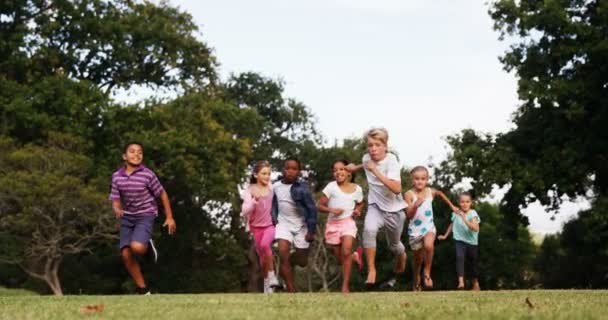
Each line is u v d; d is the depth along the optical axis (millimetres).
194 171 34938
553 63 30094
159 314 4738
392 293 8570
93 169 32875
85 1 34844
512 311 4836
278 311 4949
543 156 29781
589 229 28844
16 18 33969
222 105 39844
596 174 30188
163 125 35344
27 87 32469
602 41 27969
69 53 34469
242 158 37969
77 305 5996
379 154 10164
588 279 39562
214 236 40344
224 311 4961
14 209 30828
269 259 11102
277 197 10930
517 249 46250
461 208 14906
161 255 40781
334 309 5145
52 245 30219
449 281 42000
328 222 10531
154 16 37094
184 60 38719
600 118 28688
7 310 5312
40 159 30312
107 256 39969
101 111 33031
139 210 10219
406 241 38812
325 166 47156
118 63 36125
